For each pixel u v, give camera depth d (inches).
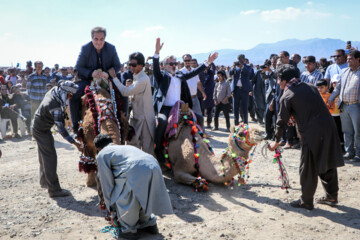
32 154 365.7
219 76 471.5
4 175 286.4
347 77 307.3
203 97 436.1
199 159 242.4
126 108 261.9
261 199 223.9
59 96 220.4
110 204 169.5
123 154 167.5
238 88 463.5
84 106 235.8
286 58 365.1
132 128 253.3
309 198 204.4
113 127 215.8
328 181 207.2
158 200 168.4
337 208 207.9
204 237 173.8
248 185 251.0
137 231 181.0
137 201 164.6
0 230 184.2
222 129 499.2
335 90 320.5
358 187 243.1
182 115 261.1
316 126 192.9
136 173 161.0
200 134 259.4
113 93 237.1
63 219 198.4
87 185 255.4
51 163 230.7
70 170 297.3
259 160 318.3
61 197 233.5
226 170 229.0
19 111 469.4
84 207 215.8
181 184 254.4
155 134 267.9
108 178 167.3
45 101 224.5
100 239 173.3
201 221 192.2
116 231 174.9
